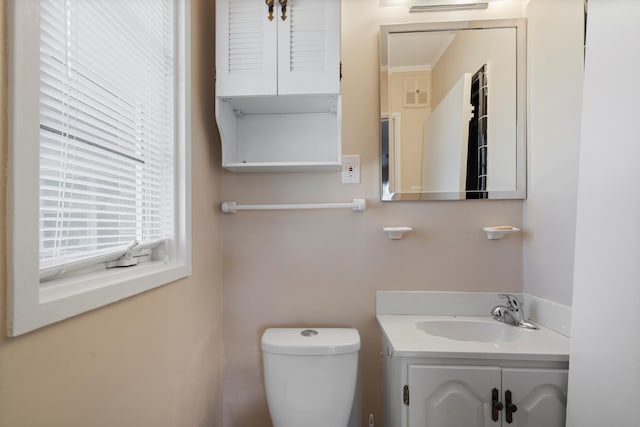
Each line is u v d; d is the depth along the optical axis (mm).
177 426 982
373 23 1418
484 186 1360
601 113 845
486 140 1362
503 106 1356
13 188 466
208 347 1260
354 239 1413
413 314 1385
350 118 1421
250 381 1420
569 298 1088
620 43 792
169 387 932
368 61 1419
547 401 954
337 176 1422
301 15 1197
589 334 855
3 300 455
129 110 829
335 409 1151
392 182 1388
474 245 1383
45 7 562
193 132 1138
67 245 628
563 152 1112
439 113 1378
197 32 1188
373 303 1404
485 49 1363
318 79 1190
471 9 1385
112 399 678
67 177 636
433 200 1390
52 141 602
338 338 1221
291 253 1427
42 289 549
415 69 1382
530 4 1314
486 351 975
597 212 847
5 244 458
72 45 626
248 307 1426
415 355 983
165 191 1021
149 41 928
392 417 1081
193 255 1117
